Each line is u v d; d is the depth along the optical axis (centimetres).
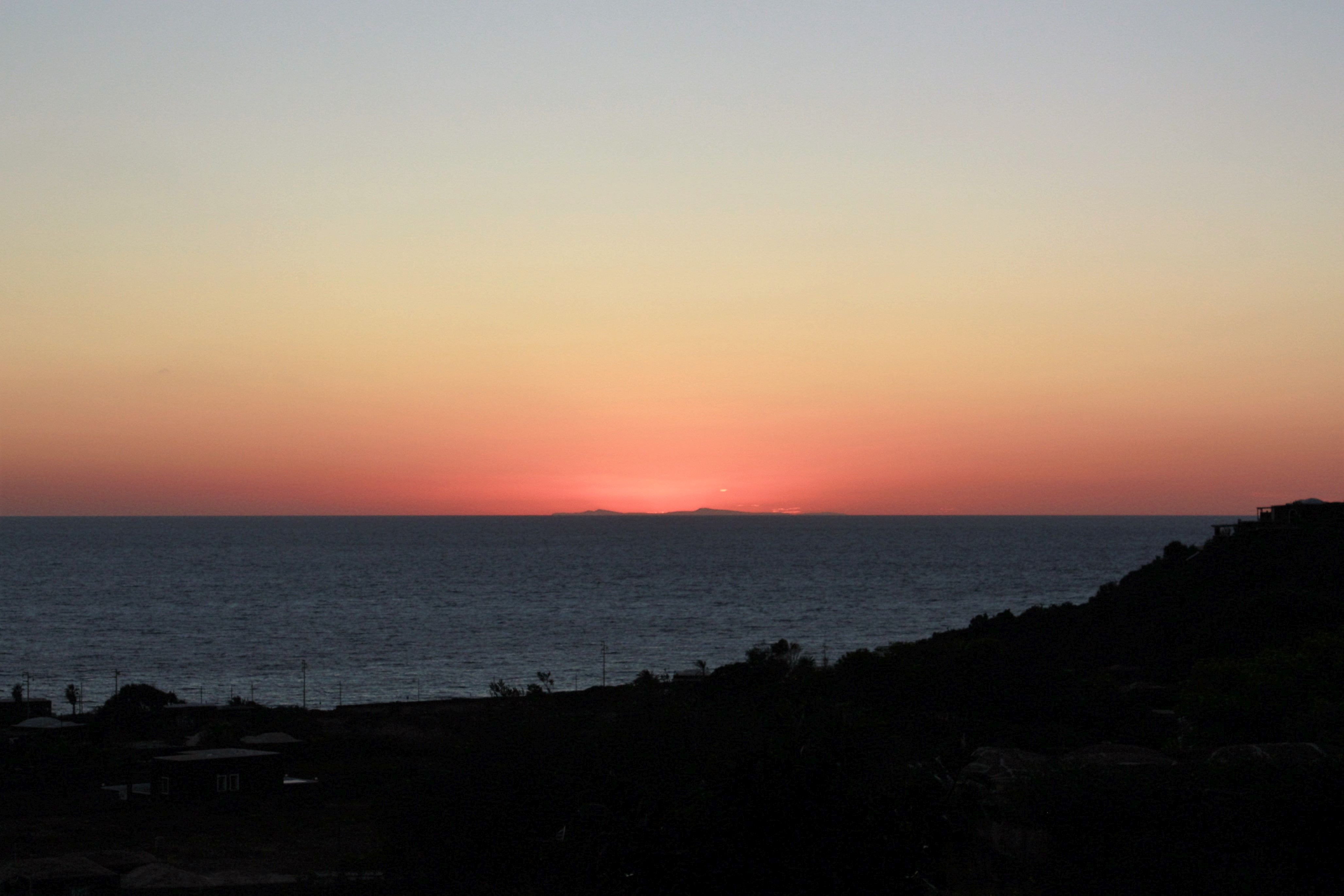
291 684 10556
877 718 1513
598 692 6084
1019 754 2581
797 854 972
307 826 3900
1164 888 1848
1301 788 1873
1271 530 6631
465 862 2755
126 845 3603
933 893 1021
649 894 995
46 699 8744
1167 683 4959
